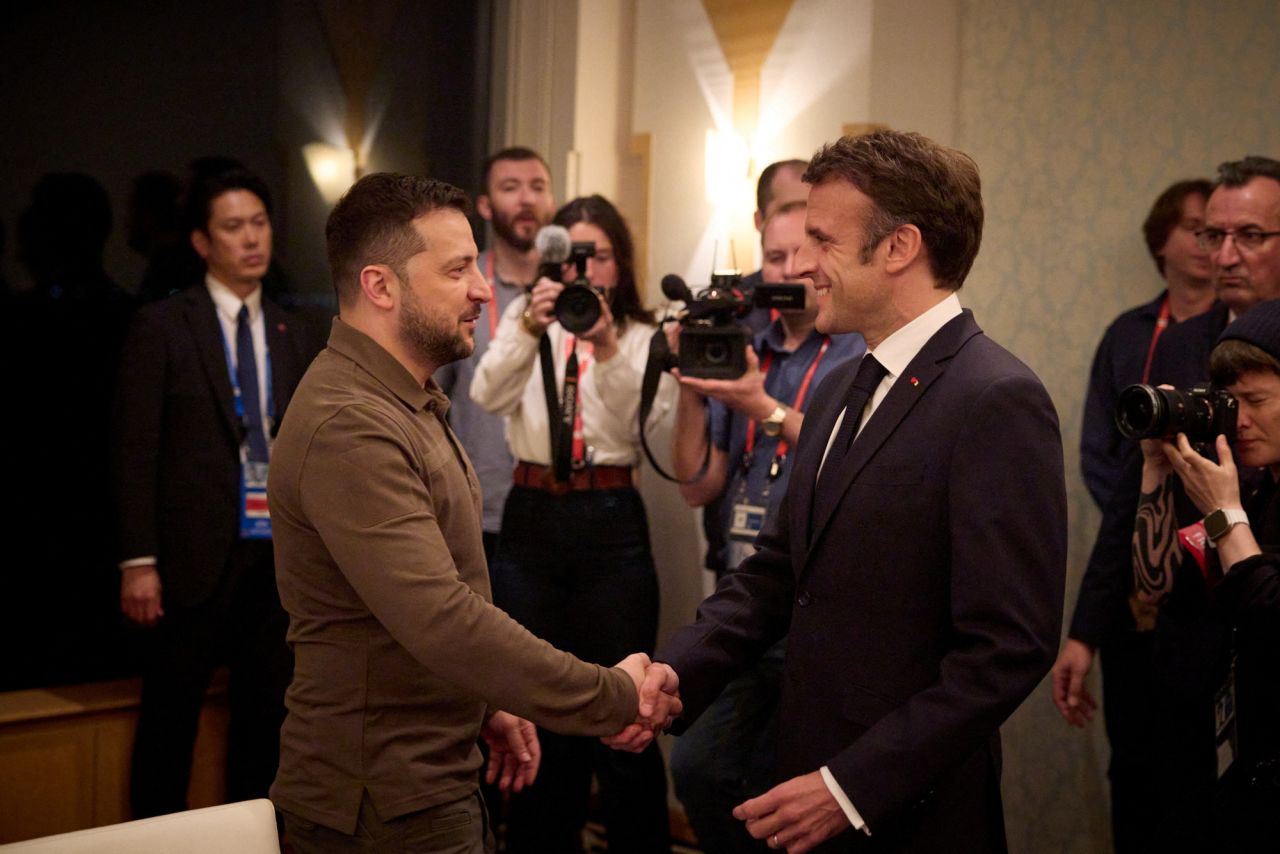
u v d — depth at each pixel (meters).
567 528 3.04
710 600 2.03
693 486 2.93
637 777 3.05
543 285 2.91
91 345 3.38
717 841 2.73
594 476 3.08
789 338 2.88
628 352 3.17
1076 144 3.38
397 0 3.96
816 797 1.61
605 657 3.02
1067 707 2.83
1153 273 3.28
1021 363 1.70
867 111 3.55
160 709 3.12
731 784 2.70
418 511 1.65
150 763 3.11
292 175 3.75
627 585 3.05
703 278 3.83
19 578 3.28
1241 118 3.17
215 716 3.32
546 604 3.06
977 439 1.63
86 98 3.38
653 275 3.96
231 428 3.19
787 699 1.79
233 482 3.19
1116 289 3.33
